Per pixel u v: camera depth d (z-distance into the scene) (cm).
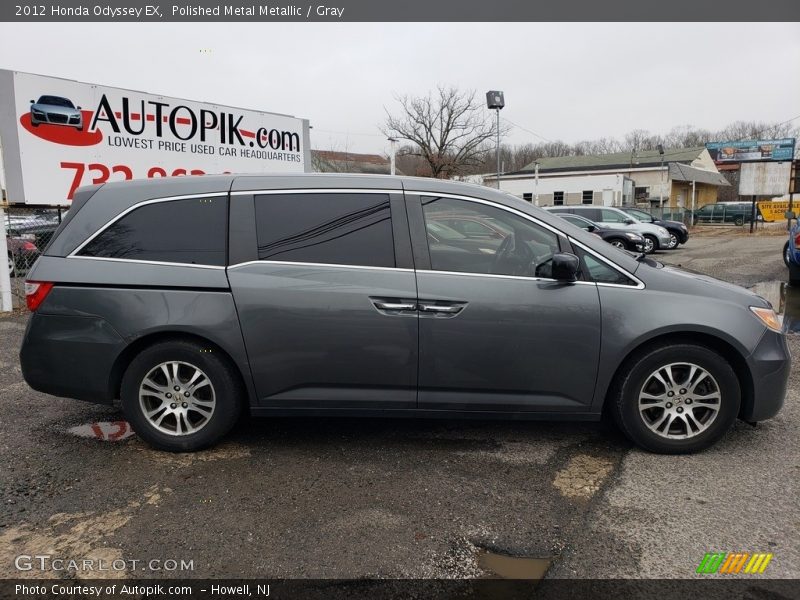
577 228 351
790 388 475
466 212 348
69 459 349
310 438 380
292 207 348
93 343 343
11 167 801
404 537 268
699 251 1914
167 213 351
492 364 336
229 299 336
